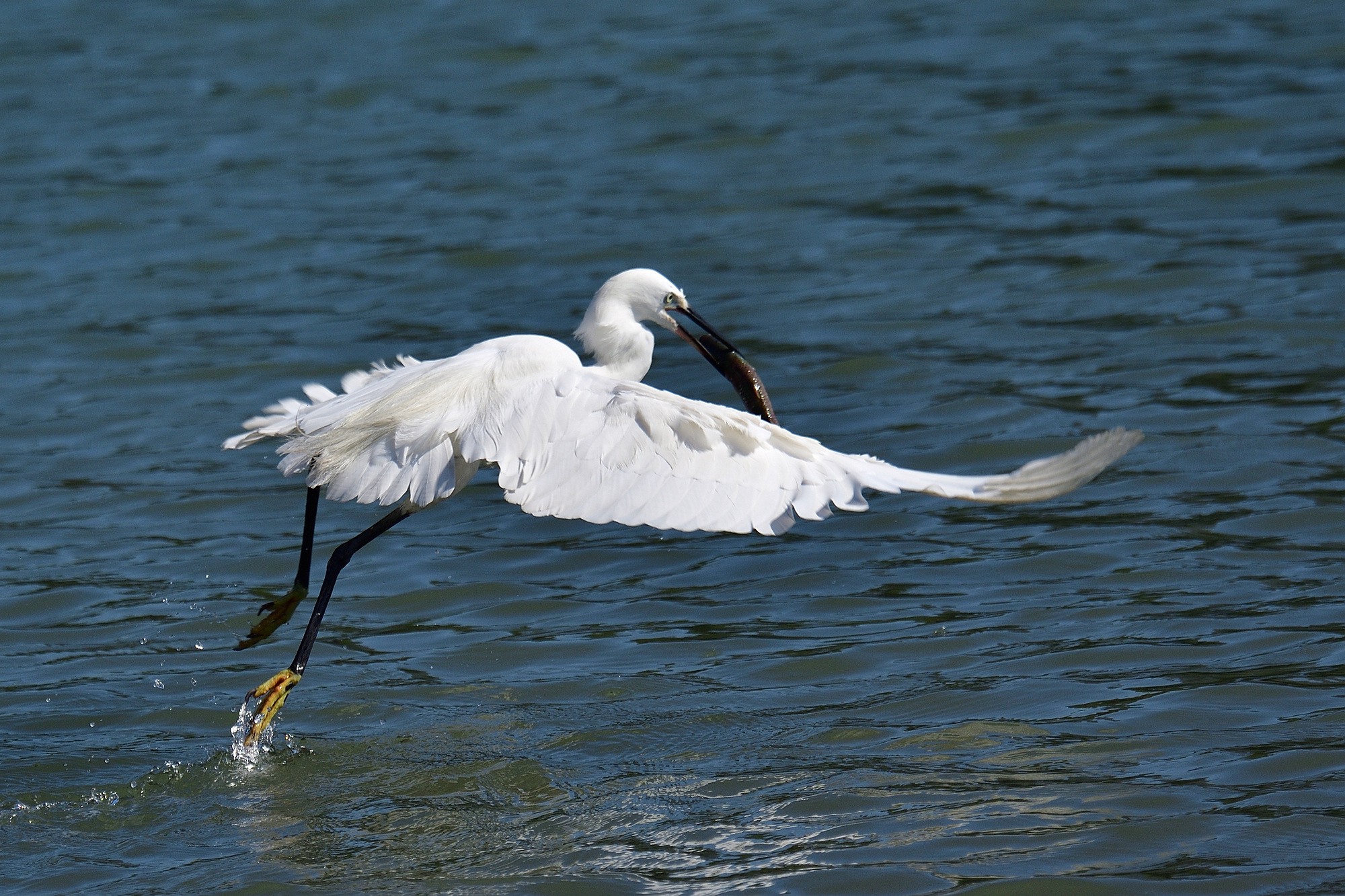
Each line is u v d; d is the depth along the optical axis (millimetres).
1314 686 9195
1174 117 24078
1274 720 8781
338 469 8500
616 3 33344
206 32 32219
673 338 17734
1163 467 13344
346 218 22234
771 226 21172
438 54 30031
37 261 20906
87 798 8594
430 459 8312
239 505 13898
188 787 8703
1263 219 19953
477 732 9359
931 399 15414
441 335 17875
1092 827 7629
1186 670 9594
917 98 26078
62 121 26828
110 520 13562
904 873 7258
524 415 8250
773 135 24781
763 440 7566
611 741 9109
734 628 10977
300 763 8992
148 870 7707
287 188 23578
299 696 10102
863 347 16969
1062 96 25547
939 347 16812
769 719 9336
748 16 31797
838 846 7586
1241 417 14250
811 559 12297
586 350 10633
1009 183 22188
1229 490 12758
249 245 21281
